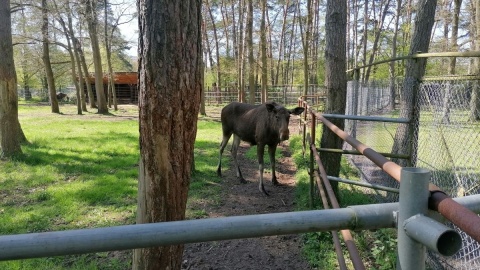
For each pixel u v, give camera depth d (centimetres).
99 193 566
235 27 3011
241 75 2112
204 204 545
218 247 412
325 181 316
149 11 206
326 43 506
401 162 497
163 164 224
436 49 2644
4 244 98
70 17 2077
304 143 844
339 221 108
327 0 503
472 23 1880
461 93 359
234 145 711
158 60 209
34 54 2711
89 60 3462
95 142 1038
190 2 215
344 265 234
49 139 1073
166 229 103
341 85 501
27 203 534
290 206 543
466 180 374
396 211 109
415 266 98
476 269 298
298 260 380
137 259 249
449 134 393
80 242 100
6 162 761
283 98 2695
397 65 2972
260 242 422
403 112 497
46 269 345
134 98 3516
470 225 79
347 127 893
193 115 232
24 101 3600
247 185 652
